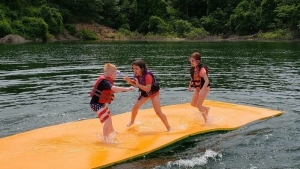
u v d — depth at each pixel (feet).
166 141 21.97
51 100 34.17
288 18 176.96
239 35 191.52
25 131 25.00
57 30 182.80
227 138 23.18
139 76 23.52
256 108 30.25
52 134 23.34
